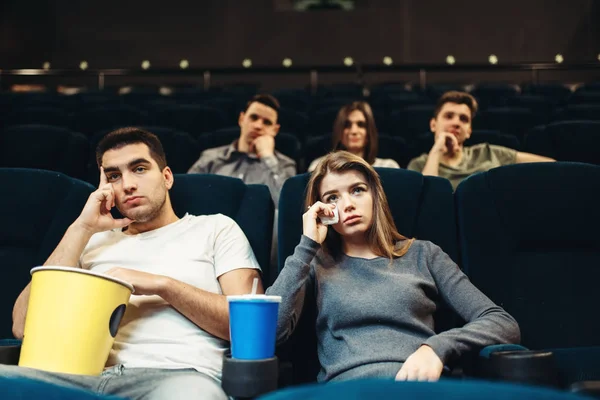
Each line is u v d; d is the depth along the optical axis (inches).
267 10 257.1
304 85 245.6
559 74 243.0
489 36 252.1
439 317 51.6
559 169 55.5
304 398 23.0
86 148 93.6
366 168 52.2
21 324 49.1
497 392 22.6
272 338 38.3
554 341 52.5
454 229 55.8
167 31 257.9
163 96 175.9
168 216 55.2
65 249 50.8
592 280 53.9
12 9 258.5
